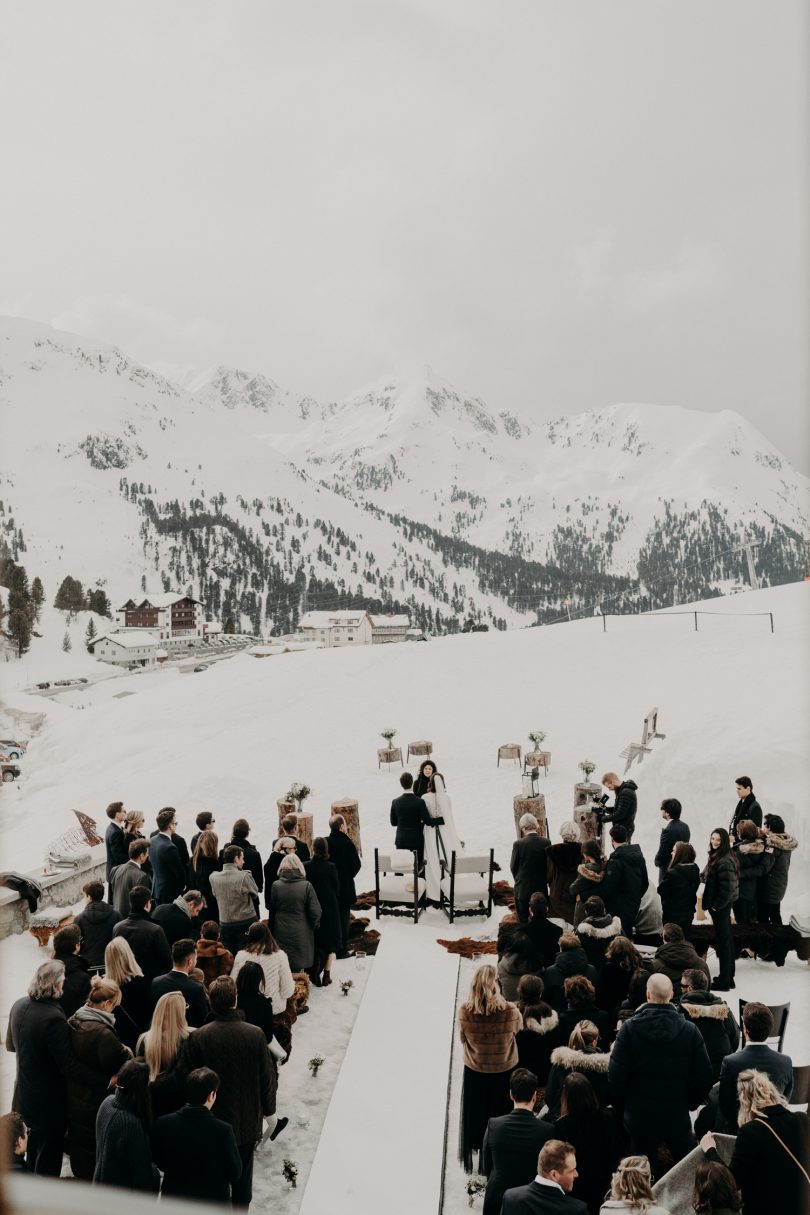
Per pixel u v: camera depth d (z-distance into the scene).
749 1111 5.94
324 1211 7.32
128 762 31.14
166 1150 6.02
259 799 23.38
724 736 18.73
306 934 10.85
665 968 9.05
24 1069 7.02
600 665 37.84
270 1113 7.26
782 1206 5.61
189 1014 8.11
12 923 13.38
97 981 7.46
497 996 8.09
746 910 12.48
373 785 24.20
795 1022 10.46
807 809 15.29
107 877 13.55
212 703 38.16
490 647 44.41
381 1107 8.84
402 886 14.38
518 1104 6.67
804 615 41.91
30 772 36.38
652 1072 7.07
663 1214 5.43
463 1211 7.60
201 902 10.23
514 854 12.12
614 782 15.02
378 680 38.59
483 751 27.36
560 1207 5.48
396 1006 10.96
